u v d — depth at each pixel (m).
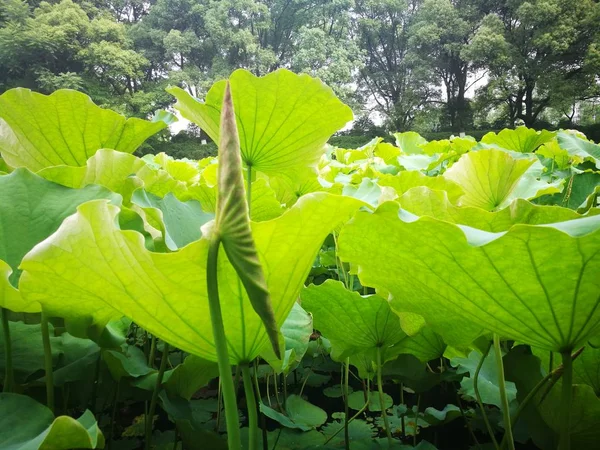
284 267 0.69
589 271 0.65
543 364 1.08
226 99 0.61
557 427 0.92
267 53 36.22
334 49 34.81
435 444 1.52
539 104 34.47
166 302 0.68
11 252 0.92
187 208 1.26
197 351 0.76
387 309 1.16
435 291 0.82
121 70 33.94
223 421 1.62
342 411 1.87
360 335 1.22
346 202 0.64
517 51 31.88
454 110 37.94
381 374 1.35
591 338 0.80
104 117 1.63
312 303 1.19
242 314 0.70
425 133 36.12
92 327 0.84
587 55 29.64
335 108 1.52
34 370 1.04
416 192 1.09
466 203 2.02
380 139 5.43
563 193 2.54
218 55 37.38
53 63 35.06
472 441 1.52
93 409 1.23
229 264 0.65
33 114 1.54
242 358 0.75
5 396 0.75
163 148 32.56
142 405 1.77
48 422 0.73
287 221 0.63
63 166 1.21
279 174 1.90
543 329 0.76
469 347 1.18
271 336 0.59
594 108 36.16
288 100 1.47
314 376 2.07
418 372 1.31
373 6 39.19
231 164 0.60
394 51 41.09
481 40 31.06
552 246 0.63
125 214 1.00
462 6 37.16
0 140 1.50
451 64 36.56
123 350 1.15
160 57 39.84
